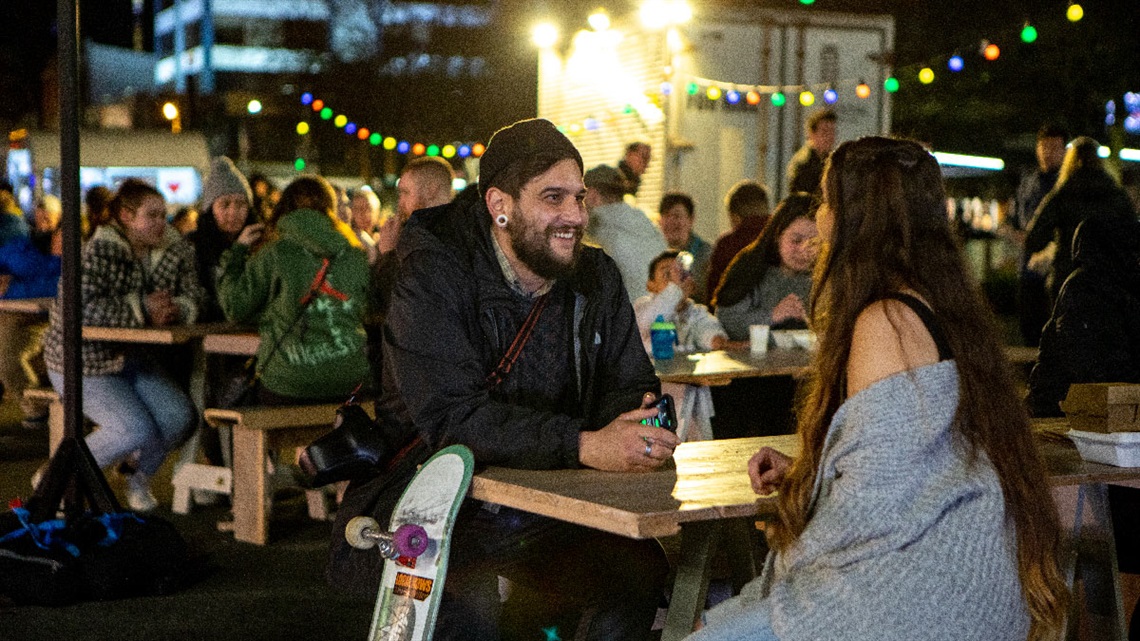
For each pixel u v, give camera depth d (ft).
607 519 8.08
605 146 37.17
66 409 16.10
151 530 16.33
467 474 9.11
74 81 15.44
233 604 15.85
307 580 17.10
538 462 9.39
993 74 51.16
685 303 20.58
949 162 46.52
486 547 10.07
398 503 9.53
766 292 20.81
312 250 19.11
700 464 9.77
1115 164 47.67
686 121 33.81
